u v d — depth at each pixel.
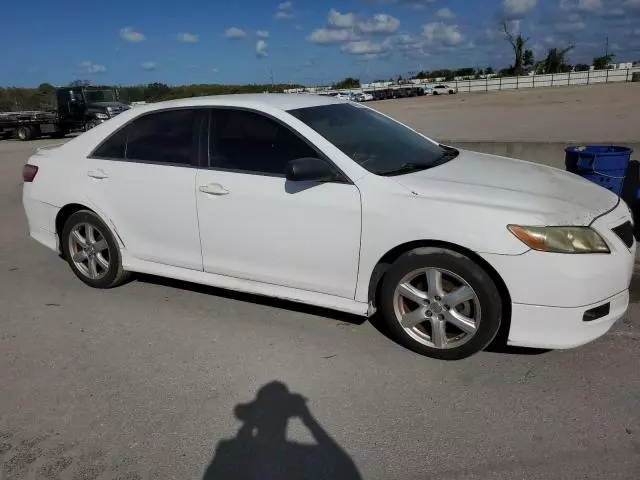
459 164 4.14
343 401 3.23
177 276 4.53
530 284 3.20
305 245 3.82
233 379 3.51
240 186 4.01
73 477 2.72
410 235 3.45
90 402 3.32
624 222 3.48
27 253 6.30
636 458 2.67
